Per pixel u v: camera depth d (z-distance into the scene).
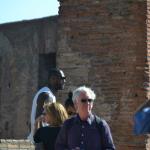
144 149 19.97
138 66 20.61
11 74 32.19
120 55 20.88
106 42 21.16
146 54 20.66
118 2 21.03
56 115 11.66
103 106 20.98
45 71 30.47
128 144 20.28
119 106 20.67
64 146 10.95
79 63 21.61
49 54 30.39
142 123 8.78
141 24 20.78
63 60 21.97
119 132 20.53
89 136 10.80
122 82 20.72
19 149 16.69
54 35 29.89
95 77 21.25
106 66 21.08
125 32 20.86
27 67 31.38
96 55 21.30
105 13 21.23
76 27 21.77
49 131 11.62
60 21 22.16
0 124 32.50
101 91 21.08
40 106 13.38
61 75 14.21
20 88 31.66
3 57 32.78
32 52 31.14
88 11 21.55
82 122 10.90
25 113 31.16
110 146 10.84
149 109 8.82
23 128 31.23
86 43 21.53
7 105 32.25
